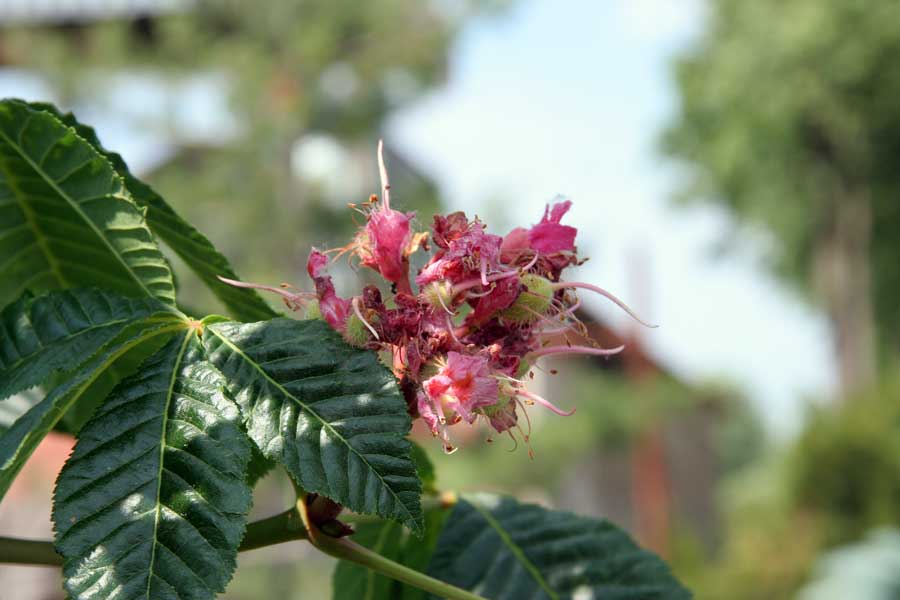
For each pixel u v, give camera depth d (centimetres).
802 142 3484
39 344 156
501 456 1638
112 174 167
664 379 2009
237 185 1673
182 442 136
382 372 142
